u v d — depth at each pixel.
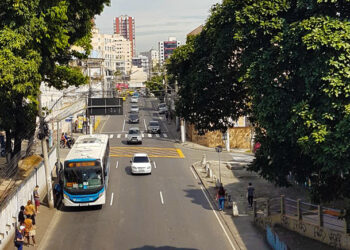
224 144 53.41
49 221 24.03
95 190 25.75
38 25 19.00
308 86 16.05
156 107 98.56
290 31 16.58
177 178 35.53
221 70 22.83
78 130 62.41
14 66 17.42
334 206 23.16
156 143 54.09
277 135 17.39
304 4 16.88
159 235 21.53
